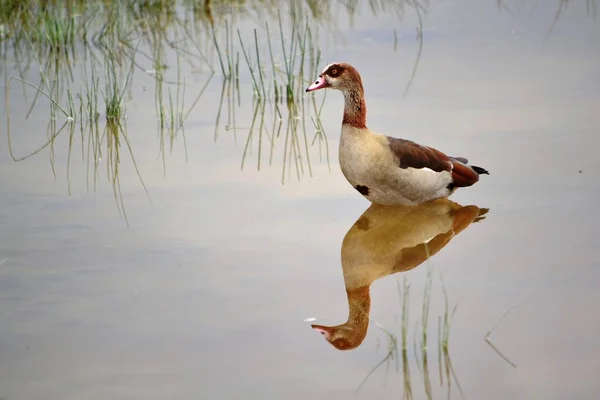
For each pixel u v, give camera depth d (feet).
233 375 31.48
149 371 31.63
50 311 35.35
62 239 41.04
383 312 35.50
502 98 55.67
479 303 35.55
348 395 30.45
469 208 44.27
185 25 69.26
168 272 38.24
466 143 49.93
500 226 42.16
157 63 61.82
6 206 44.29
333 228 42.57
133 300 36.11
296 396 30.35
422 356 32.45
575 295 35.83
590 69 59.31
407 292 35.17
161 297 36.35
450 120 52.80
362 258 39.70
